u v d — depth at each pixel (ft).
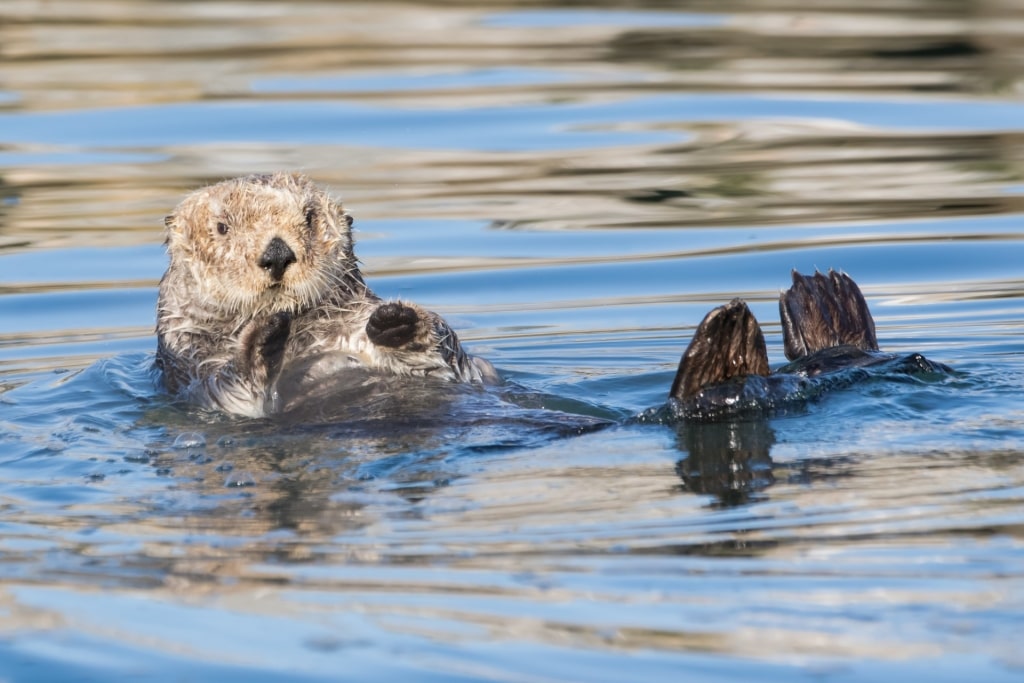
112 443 30.73
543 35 87.61
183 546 23.35
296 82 74.54
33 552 23.36
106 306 44.88
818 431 27.73
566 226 52.13
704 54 80.23
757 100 69.31
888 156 59.62
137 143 62.69
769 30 87.10
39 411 34.06
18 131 64.80
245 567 22.20
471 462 27.20
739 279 45.88
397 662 18.53
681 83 73.10
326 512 24.63
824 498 23.77
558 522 23.36
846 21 89.56
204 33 89.45
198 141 62.90
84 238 51.21
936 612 19.11
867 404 29.35
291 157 60.08
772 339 40.27
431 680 18.01
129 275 47.67
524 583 20.83
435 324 33.42
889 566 20.66
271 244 33.42
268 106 69.21
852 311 33.35
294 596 20.83
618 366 38.17
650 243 49.90
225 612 20.44
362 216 53.16
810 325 32.91
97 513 25.39
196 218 35.12
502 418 30.14
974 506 23.00
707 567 21.03
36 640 19.77
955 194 54.19
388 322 30.71
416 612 19.99
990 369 33.91
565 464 26.71
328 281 34.65
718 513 23.35
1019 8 92.79
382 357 33.24
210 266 34.68
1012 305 41.83
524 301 44.37
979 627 18.62
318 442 29.45
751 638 18.71
